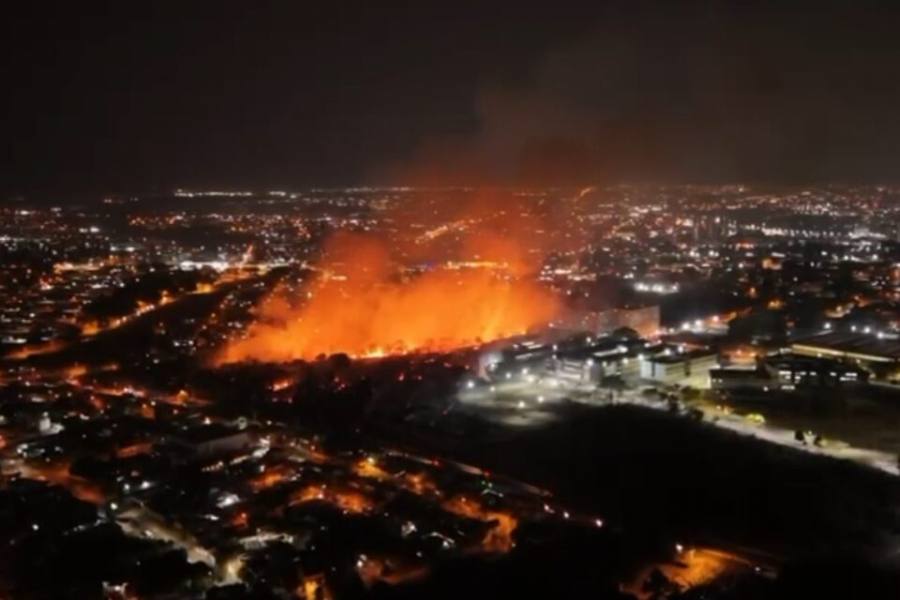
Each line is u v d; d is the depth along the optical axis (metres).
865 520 79.75
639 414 109.75
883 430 102.69
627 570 71.25
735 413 109.44
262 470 91.69
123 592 69.50
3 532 78.19
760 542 76.00
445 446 100.06
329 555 73.44
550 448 98.56
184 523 79.88
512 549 75.12
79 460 94.56
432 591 68.56
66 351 149.00
